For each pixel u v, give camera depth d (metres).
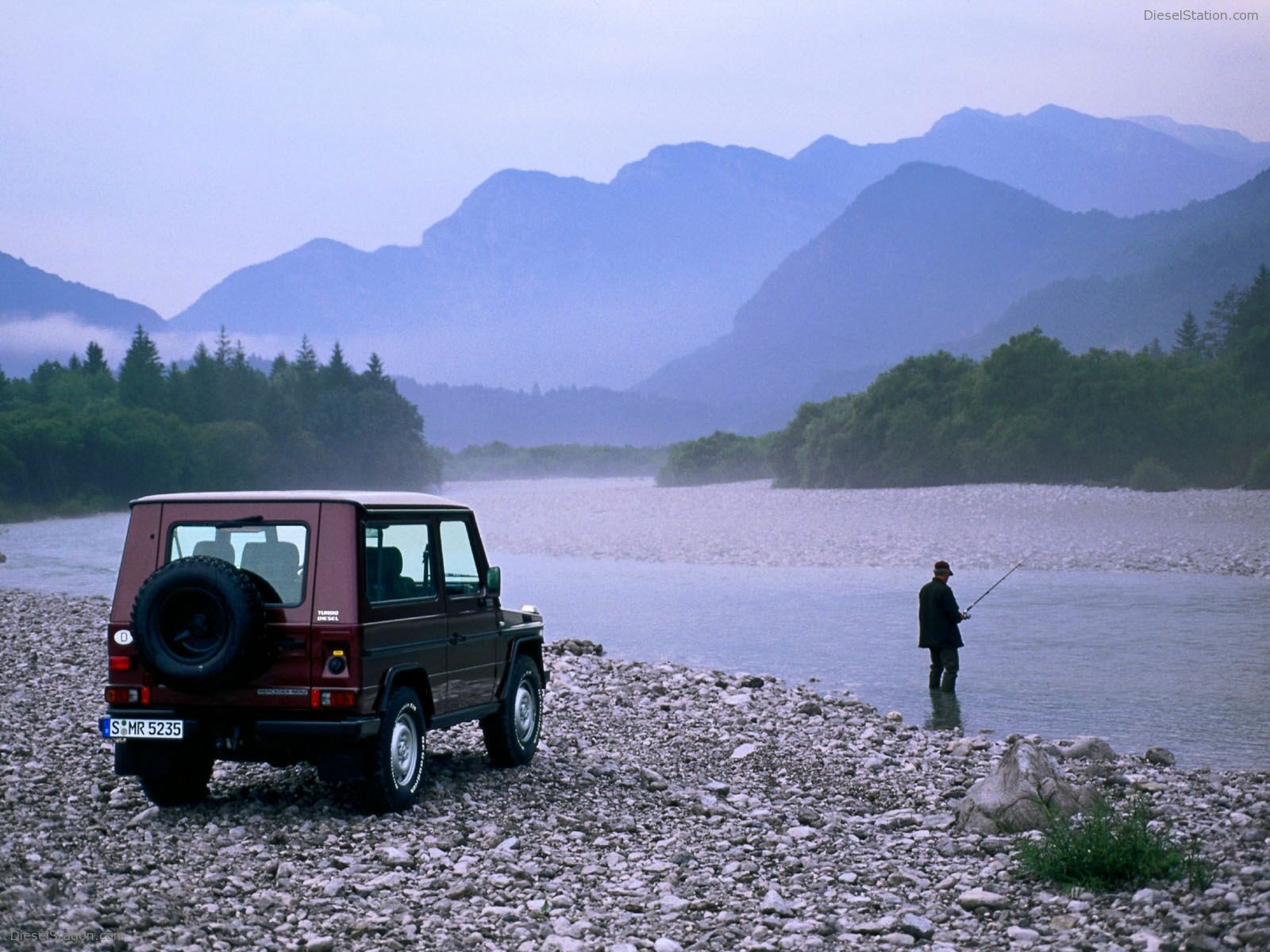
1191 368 116.94
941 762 12.34
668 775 11.48
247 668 8.55
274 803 9.62
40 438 136.38
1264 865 7.08
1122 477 96.69
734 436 167.75
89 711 14.62
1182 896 6.58
